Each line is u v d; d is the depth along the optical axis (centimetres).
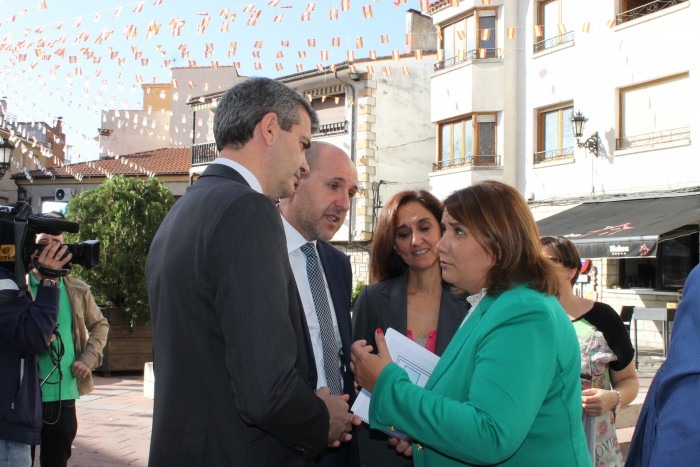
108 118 3597
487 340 216
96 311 526
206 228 205
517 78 1772
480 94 1789
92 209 1155
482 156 1802
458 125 1875
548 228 1456
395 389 224
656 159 1414
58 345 471
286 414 195
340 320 301
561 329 219
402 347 272
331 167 299
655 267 1451
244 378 191
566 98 1625
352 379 300
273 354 193
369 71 1266
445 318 330
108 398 927
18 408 334
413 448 250
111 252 1136
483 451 198
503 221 229
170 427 208
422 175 2300
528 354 206
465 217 233
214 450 206
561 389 218
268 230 204
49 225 334
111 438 682
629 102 1492
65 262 338
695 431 159
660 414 170
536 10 1717
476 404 204
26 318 325
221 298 199
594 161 1547
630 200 1445
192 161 2811
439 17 1927
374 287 356
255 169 233
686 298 176
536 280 228
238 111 232
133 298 1138
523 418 199
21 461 342
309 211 295
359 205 2217
